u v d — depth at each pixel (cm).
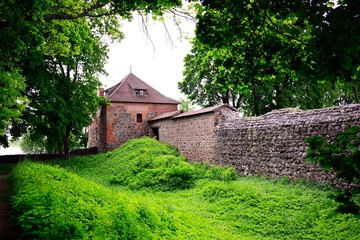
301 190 1173
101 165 2228
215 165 1959
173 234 716
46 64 2230
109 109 3272
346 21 287
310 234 812
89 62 2578
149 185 1584
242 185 1340
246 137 1706
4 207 623
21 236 409
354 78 390
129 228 568
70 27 1148
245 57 450
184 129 2402
